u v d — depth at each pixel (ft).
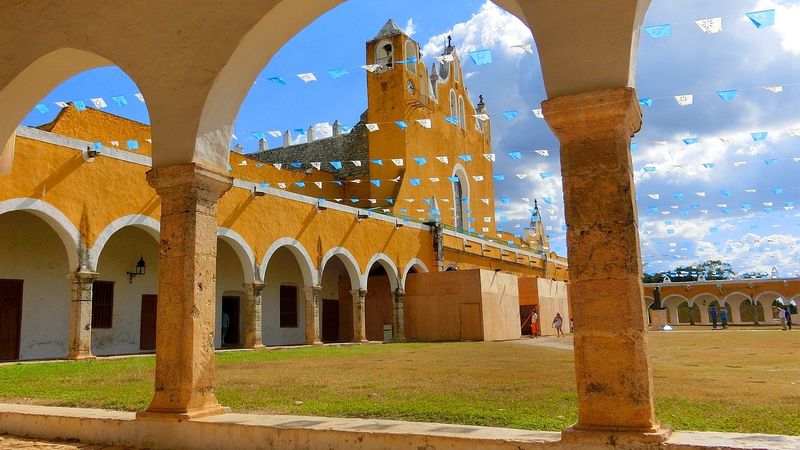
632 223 13.06
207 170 18.06
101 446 16.63
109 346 57.52
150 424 16.44
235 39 17.92
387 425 14.75
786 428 16.17
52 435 17.80
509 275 94.84
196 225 17.65
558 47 13.84
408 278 88.17
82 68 21.83
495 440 12.82
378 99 98.43
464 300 83.87
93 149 48.60
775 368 34.73
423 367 36.65
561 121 13.65
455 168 114.01
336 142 112.47
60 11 20.80
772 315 144.87
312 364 39.63
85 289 47.11
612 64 13.35
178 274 17.43
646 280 190.70
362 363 40.29
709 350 52.42
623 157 13.30
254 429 15.03
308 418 16.01
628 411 12.33
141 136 66.28
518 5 14.37
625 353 12.55
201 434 15.69
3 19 21.98
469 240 105.19
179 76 18.52
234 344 72.90
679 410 19.16
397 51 97.86
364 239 79.41
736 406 19.89
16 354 50.62
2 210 42.06
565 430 12.56
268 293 77.00
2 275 50.42
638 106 13.65
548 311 110.52
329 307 87.71
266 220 64.54
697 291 153.58
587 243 13.21
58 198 45.91
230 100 19.19
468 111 125.29
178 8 18.83
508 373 32.37
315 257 70.69
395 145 96.22
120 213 50.65
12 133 23.72
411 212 95.35
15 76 21.42
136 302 60.70
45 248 53.88
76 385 28.89
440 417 18.38
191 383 16.71
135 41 19.27
